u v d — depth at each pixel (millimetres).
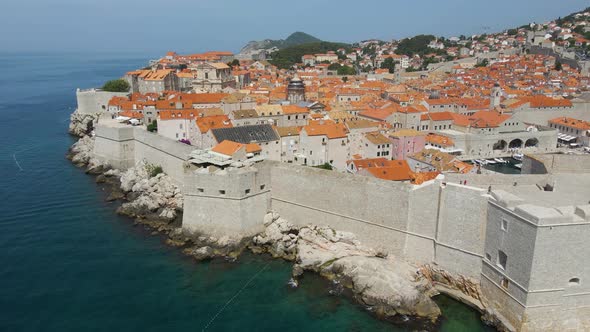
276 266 69625
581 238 48781
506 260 52875
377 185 66500
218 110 124062
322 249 70125
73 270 67375
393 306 58094
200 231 76375
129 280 65062
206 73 191875
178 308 59031
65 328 54719
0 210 88562
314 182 73812
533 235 48281
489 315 54812
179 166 94250
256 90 182875
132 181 98938
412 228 63781
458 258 59344
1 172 113188
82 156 123875
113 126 117312
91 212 88625
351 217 70250
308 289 63469
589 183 65188
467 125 143500
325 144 104312
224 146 84875
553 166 72188
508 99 180125
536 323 50344
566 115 167625
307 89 196875
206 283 64750
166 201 89188
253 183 75688
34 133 161500
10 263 68938
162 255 72375
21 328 54594
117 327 55062
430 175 80812
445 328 55156
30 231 79625
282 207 78688
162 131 115312
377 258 66562
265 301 60688
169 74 184250
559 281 49656
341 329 55156
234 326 55688
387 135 117250
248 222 75812
